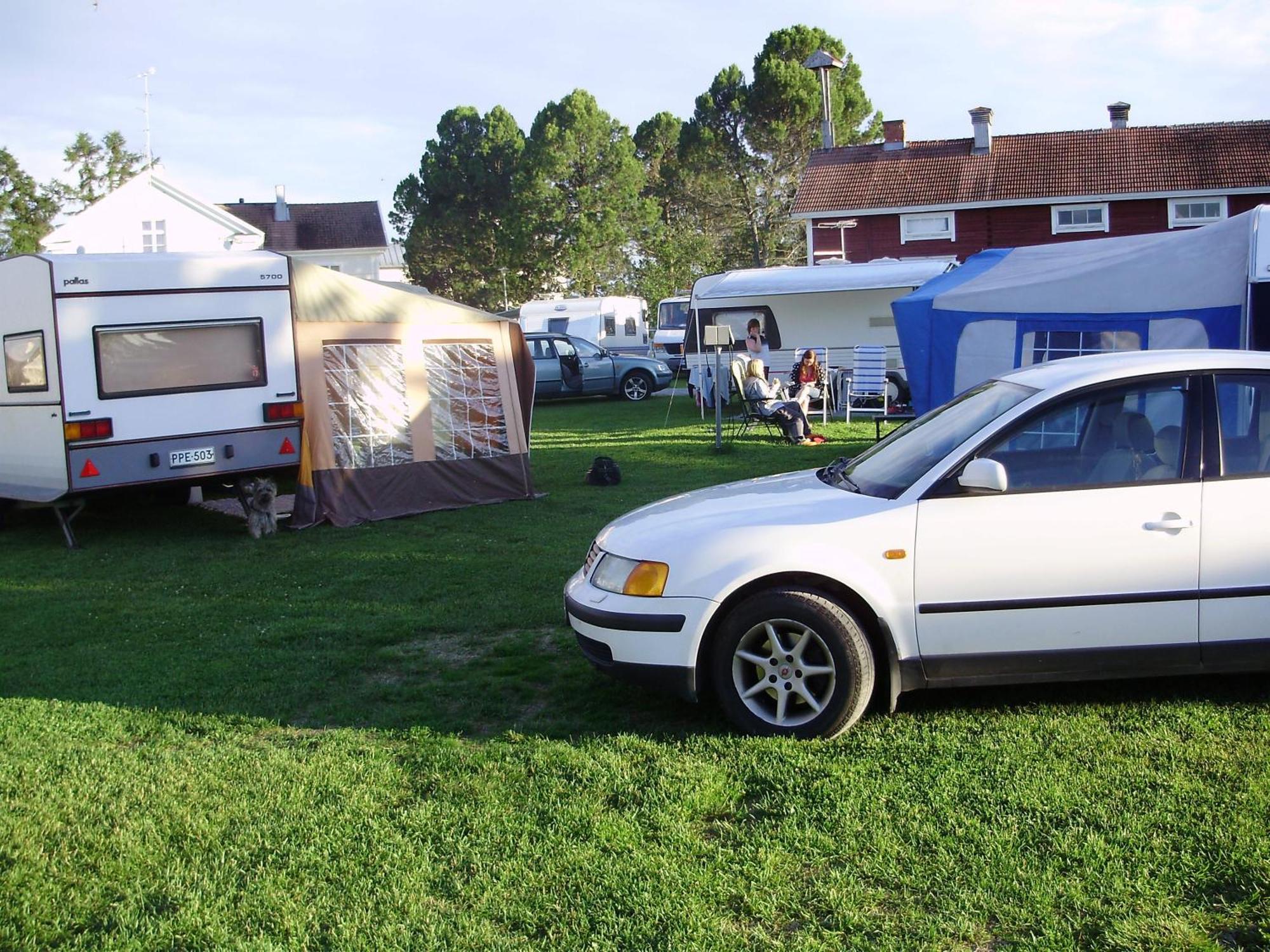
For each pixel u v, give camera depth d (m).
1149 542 4.35
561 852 3.57
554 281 55.50
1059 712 4.60
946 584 4.38
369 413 10.73
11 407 10.09
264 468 10.23
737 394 19.75
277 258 10.22
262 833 3.81
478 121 56.22
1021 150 33.44
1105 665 4.42
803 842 3.56
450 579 7.96
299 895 3.37
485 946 3.05
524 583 7.71
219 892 3.41
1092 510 4.38
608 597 4.68
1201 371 4.56
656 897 3.26
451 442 11.25
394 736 4.77
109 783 4.29
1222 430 4.48
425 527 10.22
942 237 32.19
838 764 4.17
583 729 4.74
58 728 5.00
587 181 54.50
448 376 11.27
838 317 20.44
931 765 4.11
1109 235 31.14
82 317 9.34
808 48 52.88
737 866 3.44
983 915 3.11
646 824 3.76
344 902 3.32
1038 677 4.45
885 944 2.99
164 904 3.37
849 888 3.26
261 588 8.00
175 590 8.06
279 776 4.31
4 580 8.71
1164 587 4.36
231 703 5.31
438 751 4.50
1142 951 2.90
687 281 54.94
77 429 9.36
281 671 5.82
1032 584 4.37
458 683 5.49
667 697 5.09
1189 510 4.36
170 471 9.77
